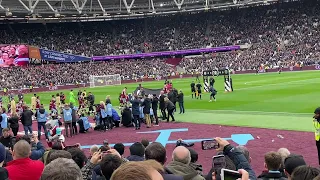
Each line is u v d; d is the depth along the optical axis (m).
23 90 76.88
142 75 90.69
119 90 64.62
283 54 89.31
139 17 111.12
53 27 108.19
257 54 93.31
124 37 112.19
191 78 87.50
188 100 41.69
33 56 88.81
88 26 112.69
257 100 36.69
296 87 45.72
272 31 100.31
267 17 105.06
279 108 30.70
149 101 26.77
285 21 101.38
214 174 5.78
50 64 91.62
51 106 36.81
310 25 96.19
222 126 24.78
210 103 37.69
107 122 27.27
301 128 22.17
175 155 6.43
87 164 6.30
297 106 30.94
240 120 26.61
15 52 85.62
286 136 20.20
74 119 25.66
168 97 31.84
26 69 84.94
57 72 86.31
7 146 13.76
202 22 112.31
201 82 69.94
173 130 24.67
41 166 6.96
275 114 27.98
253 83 56.72
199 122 27.28
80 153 7.55
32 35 102.69
